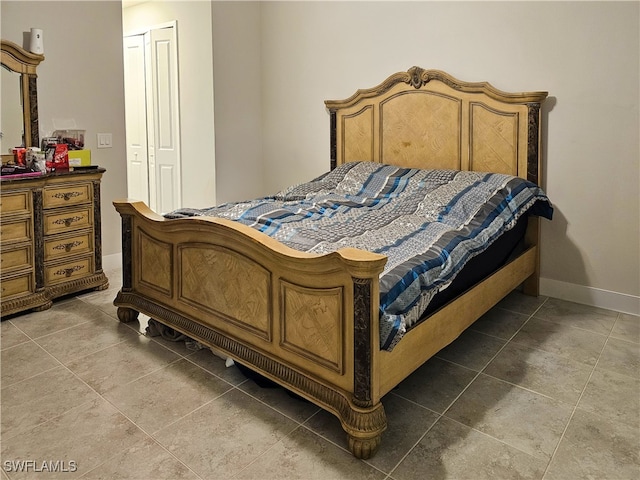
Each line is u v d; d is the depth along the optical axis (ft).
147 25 16.33
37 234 10.37
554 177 10.97
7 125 11.12
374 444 5.99
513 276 10.09
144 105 17.07
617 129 10.07
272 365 7.00
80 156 11.81
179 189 16.11
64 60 11.91
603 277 10.70
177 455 6.08
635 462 5.96
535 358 8.58
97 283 11.78
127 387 7.60
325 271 6.11
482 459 6.02
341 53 13.82
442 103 11.95
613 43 9.88
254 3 15.20
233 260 7.48
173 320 8.70
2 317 10.09
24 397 7.30
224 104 14.80
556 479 5.68
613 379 7.88
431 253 7.29
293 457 6.06
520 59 10.98
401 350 6.47
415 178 11.10
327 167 14.66
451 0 11.73
